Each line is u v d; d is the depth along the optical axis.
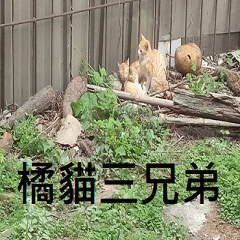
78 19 4.43
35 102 4.12
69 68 4.44
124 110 4.17
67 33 4.39
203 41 5.21
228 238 3.29
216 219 3.39
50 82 4.39
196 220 3.37
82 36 4.48
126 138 3.90
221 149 3.98
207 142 4.08
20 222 3.21
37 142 3.86
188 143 4.06
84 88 4.33
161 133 4.07
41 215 3.24
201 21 5.06
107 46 4.66
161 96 4.51
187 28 5.14
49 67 4.37
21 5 4.20
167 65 5.07
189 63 4.82
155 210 3.36
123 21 4.64
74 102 4.16
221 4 5.20
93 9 4.47
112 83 4.56
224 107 4.08
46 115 4.19
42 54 4.33
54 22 4.33
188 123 4.15
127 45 4.80
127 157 3.85
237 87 4.64
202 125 4.16
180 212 3.40
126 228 3.25
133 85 4.50
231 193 3.50
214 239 3.28
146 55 4.59
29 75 4.31
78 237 3.20
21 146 3.87
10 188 3.55
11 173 3.61
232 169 3.70
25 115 4.07
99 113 4.18
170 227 3.27
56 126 4.08
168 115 4.25
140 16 4.82
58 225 3.24
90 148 3.87
